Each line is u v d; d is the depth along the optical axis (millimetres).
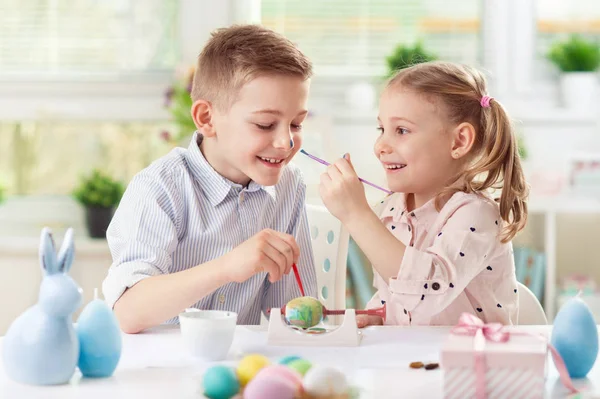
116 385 933
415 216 1568
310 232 1803
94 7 3156
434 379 957
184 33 3125
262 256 1195
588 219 3197
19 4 3139
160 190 1456
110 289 1306
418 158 1528
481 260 1384
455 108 1535
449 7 3225
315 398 846
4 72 3125
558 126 3170
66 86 3113
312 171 2693
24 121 3143
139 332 1250
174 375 979
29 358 917
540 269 2811
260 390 841
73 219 3170
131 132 3172
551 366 1027
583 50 3123
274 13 3217
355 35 3232
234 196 1539
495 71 3221
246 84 1387
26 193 3182
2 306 2855
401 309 1530
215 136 1499
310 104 3186
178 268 1511
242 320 1571
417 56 2934
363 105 3088
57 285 924
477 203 1440
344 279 1774
